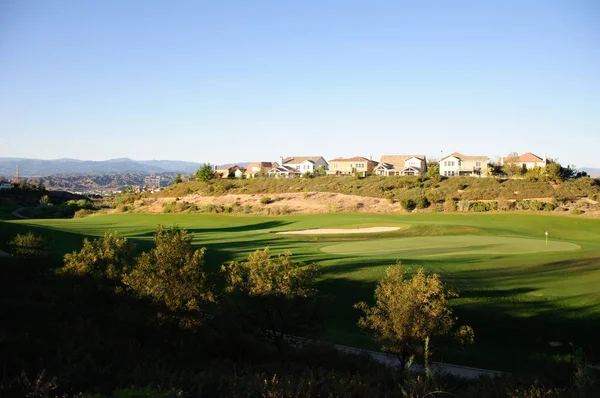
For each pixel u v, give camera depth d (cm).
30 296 2064
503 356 2077
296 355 1819
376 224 6294
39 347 1216
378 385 1071
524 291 2859
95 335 1427
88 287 2258
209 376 1073
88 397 901
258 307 1973
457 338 1836
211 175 11381
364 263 3519
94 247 2602
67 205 11150
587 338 2230
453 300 2711
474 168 11512
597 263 3553
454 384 1267
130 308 1850
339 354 1816
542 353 2066
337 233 5894
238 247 4612
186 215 8625
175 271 1848
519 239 5066
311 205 8662
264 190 9900
